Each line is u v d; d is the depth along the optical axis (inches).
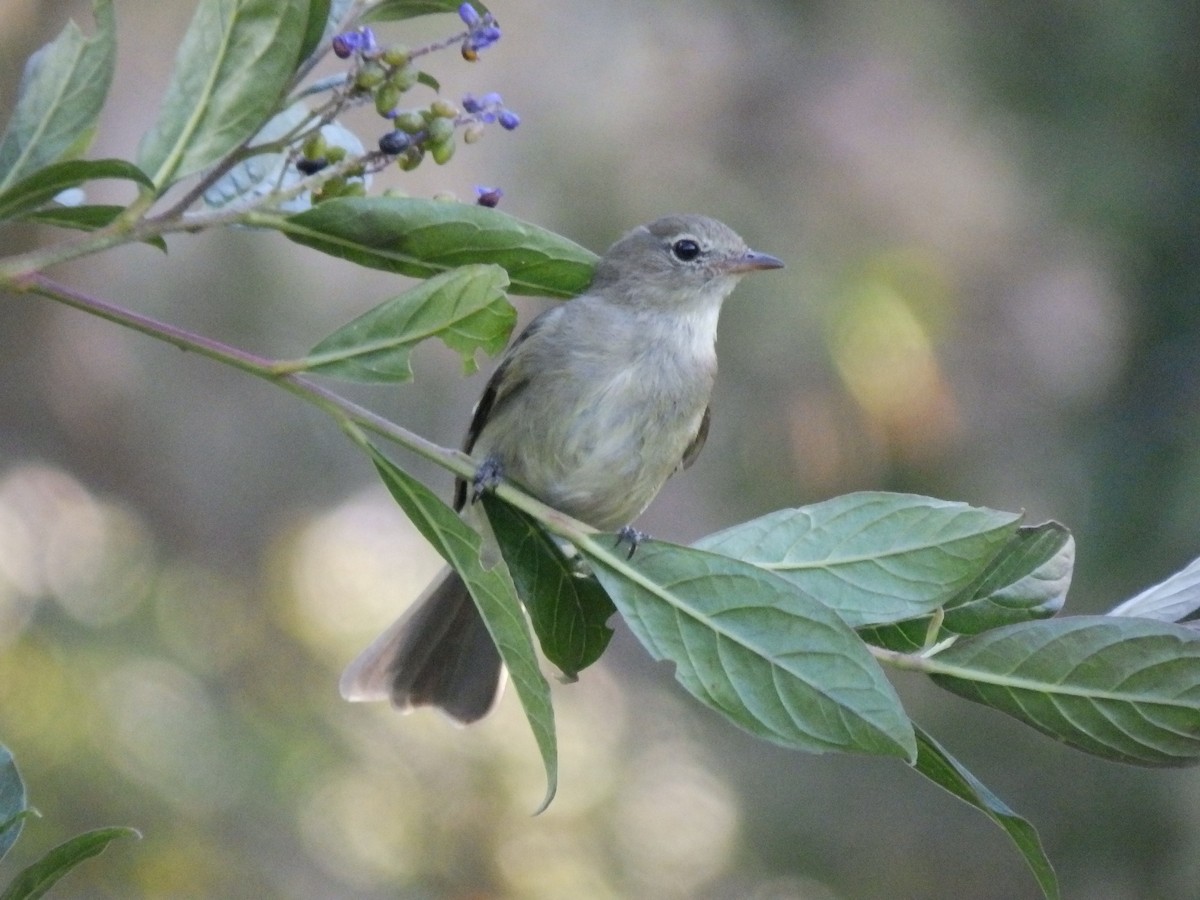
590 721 568.7
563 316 314.5
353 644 555.2
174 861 463.5
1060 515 478.3
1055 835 491.2
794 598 185.3
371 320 184.7
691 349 320.8
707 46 498.0
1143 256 481.4
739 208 482.9
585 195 490.9
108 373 534.3
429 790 525.0
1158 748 191.6
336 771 519.2
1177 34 479.8
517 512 212.7
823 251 479.2
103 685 498.9
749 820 541.3
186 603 541.6
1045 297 482.9
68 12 498.6
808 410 476.1
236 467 561.3
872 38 500.4
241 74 185.3
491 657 306.5
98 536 537.3
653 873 531.8
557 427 306.5
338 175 187.6
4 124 481.7
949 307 480.7
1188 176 478.9
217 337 527.8
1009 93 491.8
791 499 482.9
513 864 522.3
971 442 481.7
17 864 443.5
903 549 198.1
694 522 494.3
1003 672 195.2
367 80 182.5
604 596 215.9
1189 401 471.5
